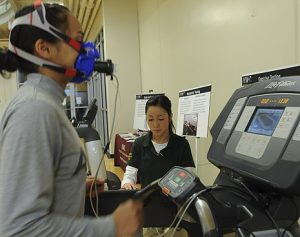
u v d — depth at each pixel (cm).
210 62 330
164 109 219
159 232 140
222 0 299
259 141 83
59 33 91
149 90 588
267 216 80
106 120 732
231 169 89
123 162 536
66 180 86
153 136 224
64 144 85
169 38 461
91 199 125
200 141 359
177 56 429
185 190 85
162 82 505
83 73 99
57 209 84
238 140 92
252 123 90
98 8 735
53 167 81
